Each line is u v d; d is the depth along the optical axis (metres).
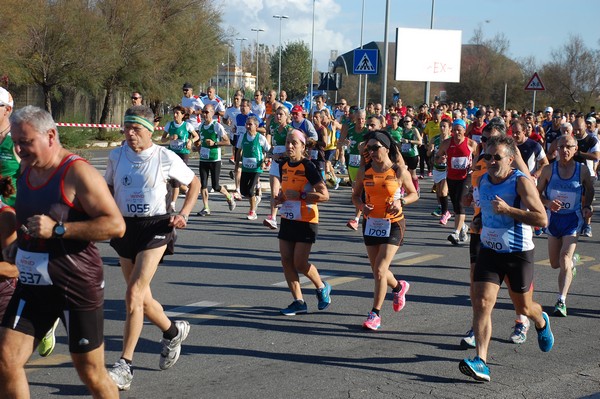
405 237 12.67
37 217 3.92
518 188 5.82
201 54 41.56
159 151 5.80
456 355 6.47
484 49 62.53
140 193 5.69
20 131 3.96
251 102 21.41
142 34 35.44
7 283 4.94
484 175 6.05
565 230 8.09
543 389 5.68
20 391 4.08
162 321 5.81
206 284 8.89
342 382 5.74
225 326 7.18
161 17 38.81
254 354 6.38
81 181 4.03
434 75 42.84
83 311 4.15
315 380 5.77
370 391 5.56
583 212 8.06
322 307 7.79
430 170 23.83
